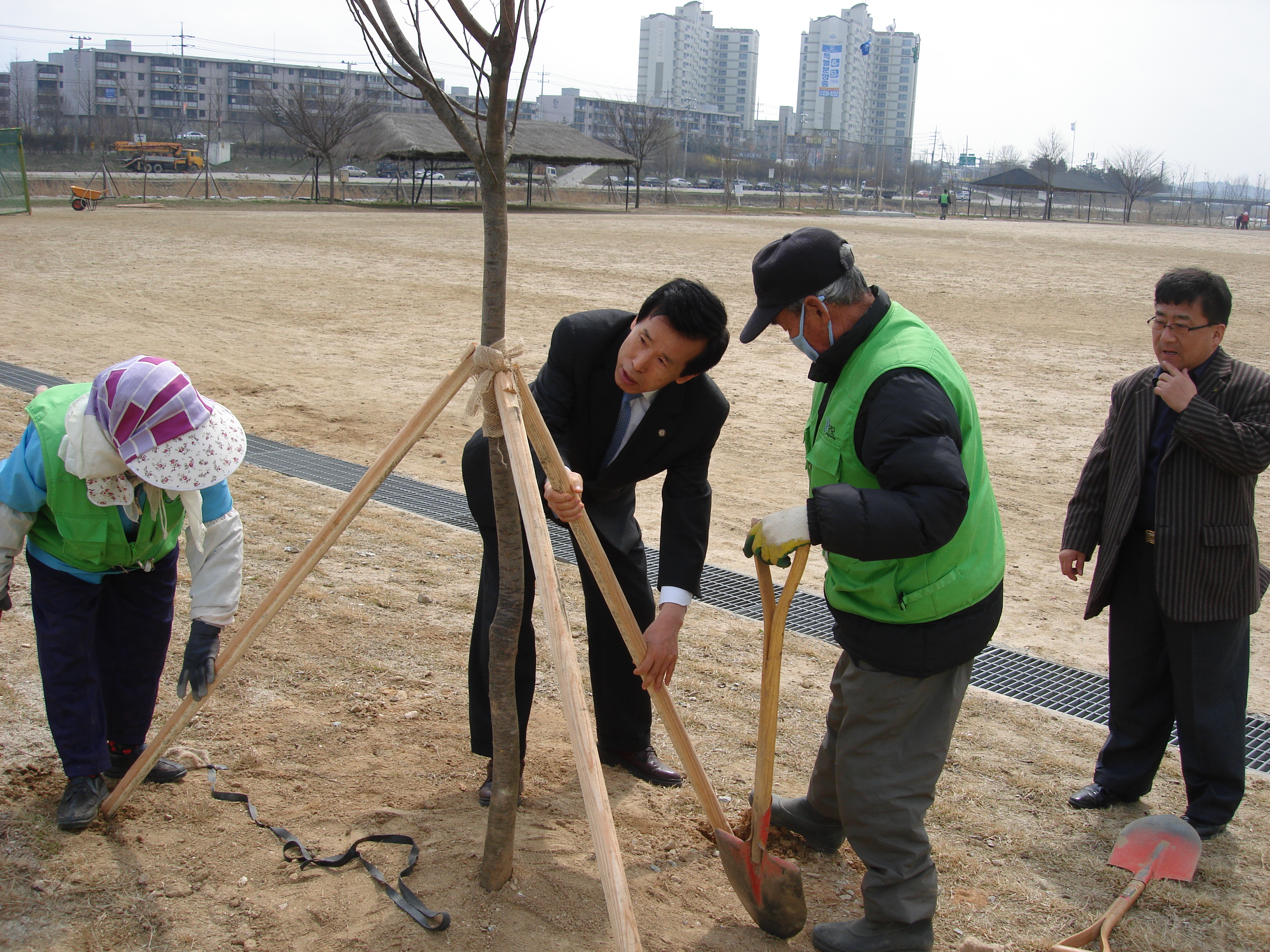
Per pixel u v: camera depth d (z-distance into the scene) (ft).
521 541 8.38
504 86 7.22
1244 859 10.34
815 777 9.79
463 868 9.30
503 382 7.65
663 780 11.23
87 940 8.22
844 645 8.47
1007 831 10.70
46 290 46.70
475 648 10.53
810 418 9.00
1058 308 53.67
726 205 200.64
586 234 96.58
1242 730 10.50
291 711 12.08
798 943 8.80
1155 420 10.47
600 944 8.51
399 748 11.43
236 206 132.98
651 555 18.43
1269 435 9.68
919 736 8.34
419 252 72.28
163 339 36.78
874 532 7.18
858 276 8.05
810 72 581.53
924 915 8.32
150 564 9.87
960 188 381.40
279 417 27.09
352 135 165.78
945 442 7.39
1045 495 23.21
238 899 8.78
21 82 388.37
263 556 17.03
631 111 214.28
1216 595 10.11
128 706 10.34
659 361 8.70
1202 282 9.95
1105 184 258.37
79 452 8.64
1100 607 11.11
